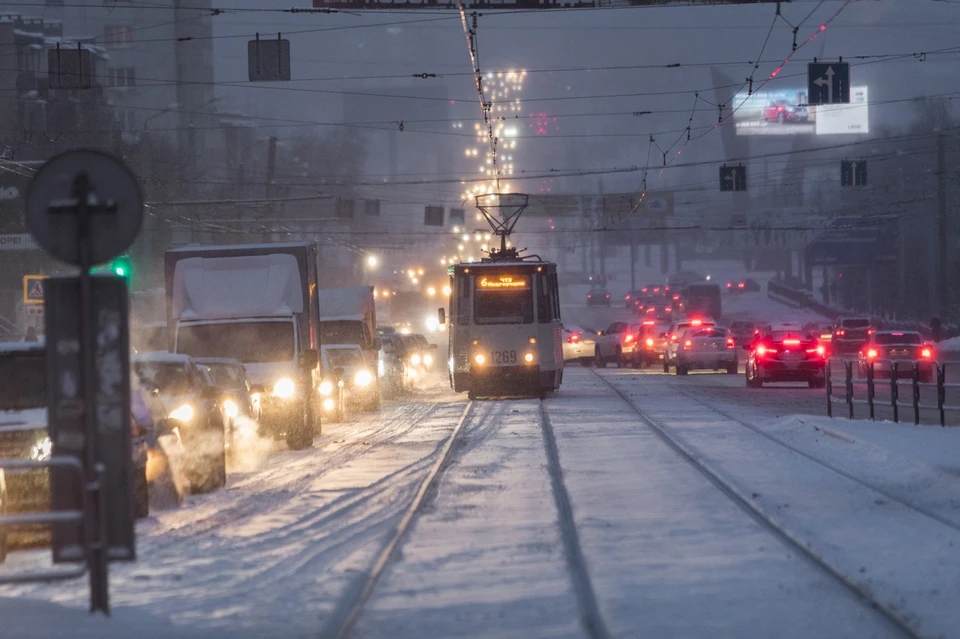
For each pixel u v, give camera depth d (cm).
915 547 3459
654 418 8719
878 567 3164
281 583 3150
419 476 5647
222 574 3291
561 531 3909
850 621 2588
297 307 8181
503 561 3394
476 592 2975
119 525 2780
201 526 4253
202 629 2617
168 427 4991
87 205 2761
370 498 4916
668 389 12569
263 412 7350
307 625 2645
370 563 3384
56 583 3297
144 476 4531
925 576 3023
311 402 7744
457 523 4141
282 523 4269
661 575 3120
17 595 3116
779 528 3881
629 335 19625
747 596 2850
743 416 8888
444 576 3194
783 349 12438
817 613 2662
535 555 3472
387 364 13138
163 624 2667
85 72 9994
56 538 2836
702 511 4269
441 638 2506
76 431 2788
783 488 4866
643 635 2475
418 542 3756
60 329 2783
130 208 2769
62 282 2777
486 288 11725
